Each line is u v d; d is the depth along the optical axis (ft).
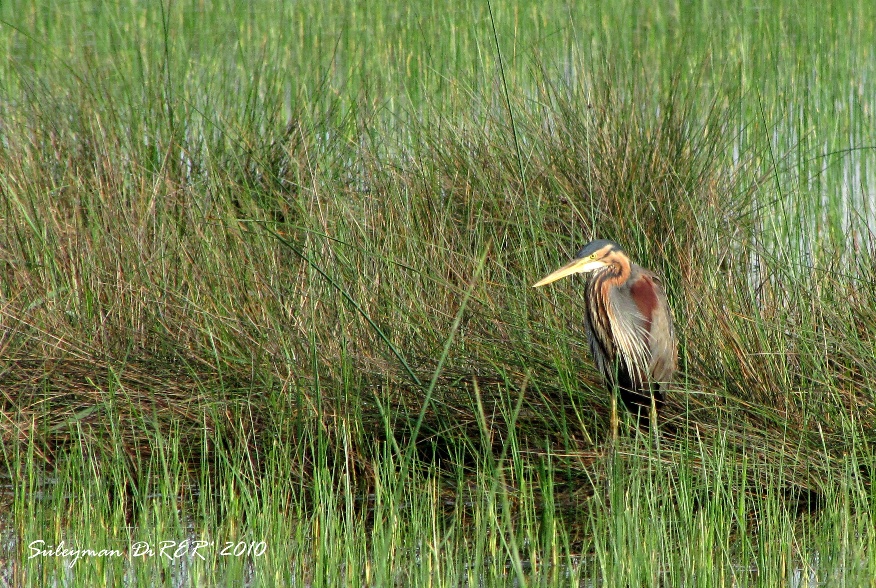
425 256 39.45
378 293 37.65
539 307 38.52
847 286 38.19
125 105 52.60
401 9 76.43
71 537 27.76
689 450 31.60
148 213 41.27
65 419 34.71
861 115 59.36
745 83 63.26
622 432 34.65
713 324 35.86
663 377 35.06
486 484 30.68
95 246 40.16
